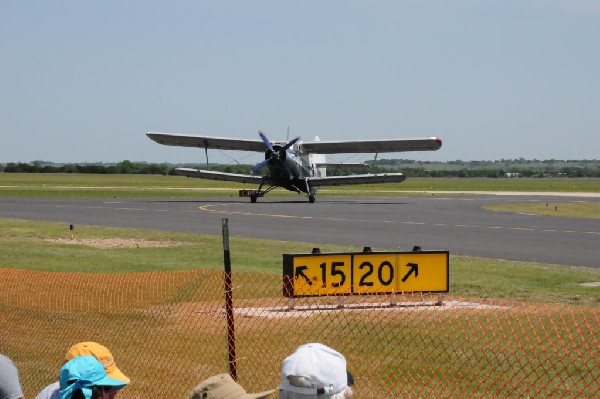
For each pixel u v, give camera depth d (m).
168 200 65.75
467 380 8.45
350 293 12.98
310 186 62.72
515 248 26.62
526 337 10.52
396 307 13.30
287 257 12.73
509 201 70.88
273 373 8.85
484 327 11.30
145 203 59.53
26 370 9.42
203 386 3.59
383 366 9.05
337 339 10.55
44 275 16.86
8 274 16.98
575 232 34.06
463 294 15.46
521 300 14.72
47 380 9.07
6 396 4.75
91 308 12.90
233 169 199.00
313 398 3.52
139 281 15.83
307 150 63.53
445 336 10.68
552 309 12.93
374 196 84.12
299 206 55.88
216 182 152.38
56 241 28.78
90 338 10.64
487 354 9.55
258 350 9.92
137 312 12.41
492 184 167.25
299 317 12.23
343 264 12.93
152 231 32.81
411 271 13.32
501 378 8.47
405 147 61.84
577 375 8.59
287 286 12.77
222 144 62.72
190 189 104.75
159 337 10.54
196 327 11.33
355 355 9.62
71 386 4.21
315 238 29.92
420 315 12.42
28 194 79.69
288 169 58.91
